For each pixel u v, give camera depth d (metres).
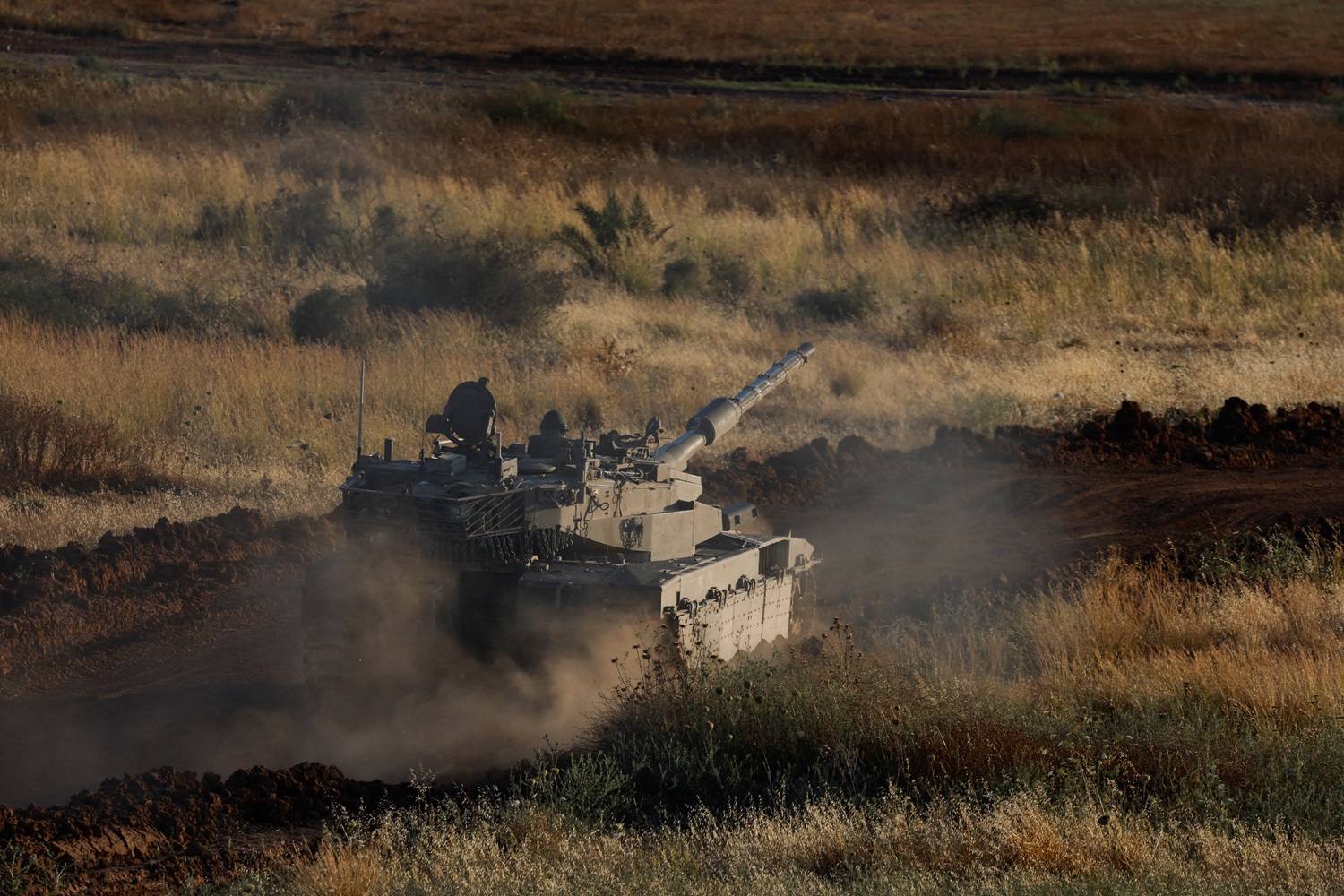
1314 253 113.00
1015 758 33.38
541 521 36.47
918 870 27.78
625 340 88.12
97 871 27.03
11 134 137.00
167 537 50.47
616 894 26.12
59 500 56.47
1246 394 79.94
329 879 25.92
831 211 129.75
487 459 38.16
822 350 86.06
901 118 169.25
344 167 135.50
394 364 74.75
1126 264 110.25
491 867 27.16
